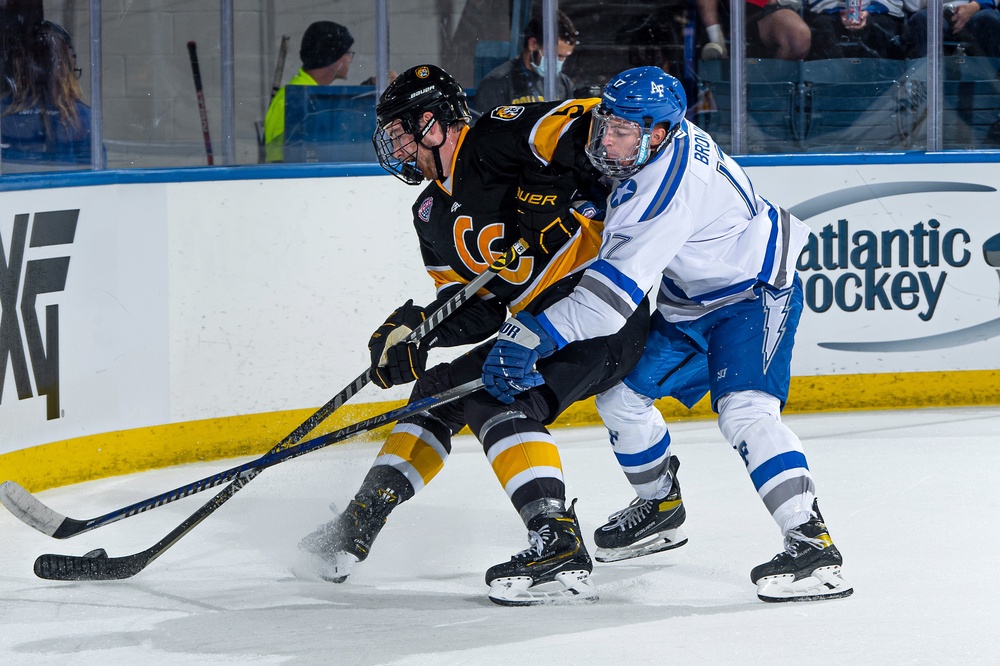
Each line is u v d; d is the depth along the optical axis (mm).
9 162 15617
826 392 19375
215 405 16875
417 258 17875
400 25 18859
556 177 10195
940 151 19828
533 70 19344
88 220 15367
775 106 19906
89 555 10922
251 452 17172
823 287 19219
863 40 19766
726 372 10273
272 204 17000
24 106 15727
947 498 13828
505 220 10562
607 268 9648
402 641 9086
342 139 18812
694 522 13117
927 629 9211
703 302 10445
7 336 14312
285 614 9914
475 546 12344
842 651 8711
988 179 19406
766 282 10305
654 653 8711
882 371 19469
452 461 16656
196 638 9297
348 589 10750
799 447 10125
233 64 17875
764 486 10031
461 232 10766
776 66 19781
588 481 15203
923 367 19547
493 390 9789
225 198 16672
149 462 16359
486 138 10328
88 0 16297
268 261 17047
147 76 17438
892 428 17875
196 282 16578
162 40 17438
